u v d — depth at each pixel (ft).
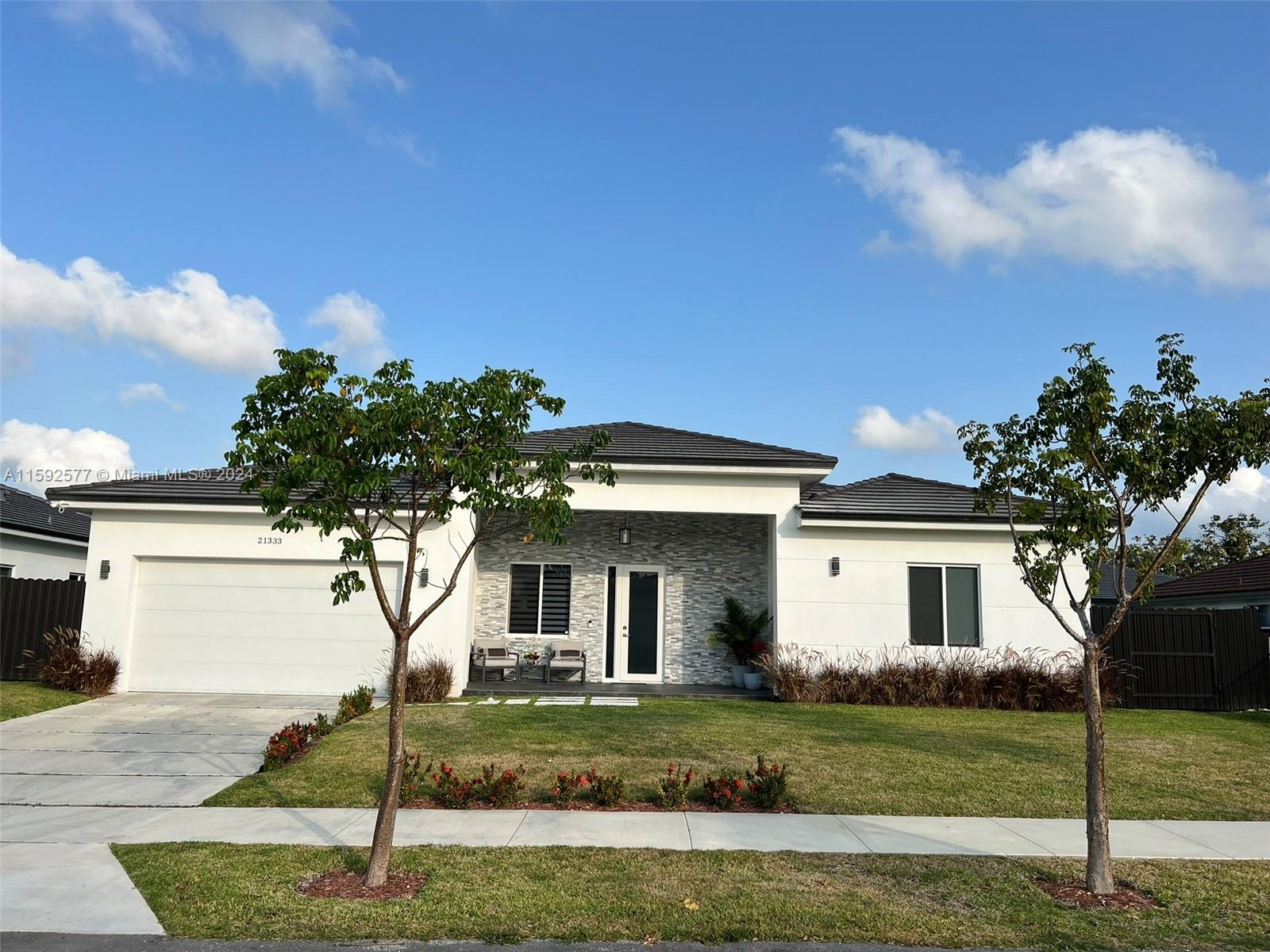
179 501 54.03
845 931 18.62
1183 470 22.90
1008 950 17.78
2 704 47.78
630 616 61.46
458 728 41.19
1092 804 21.62
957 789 31.17
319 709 48.70
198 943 18.08
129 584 54.49
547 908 19.76
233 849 24.20
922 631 54.95
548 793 30.30
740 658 59.41
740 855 23.54
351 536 53.93
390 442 21.66
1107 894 20.95
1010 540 55.26
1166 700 54.80
